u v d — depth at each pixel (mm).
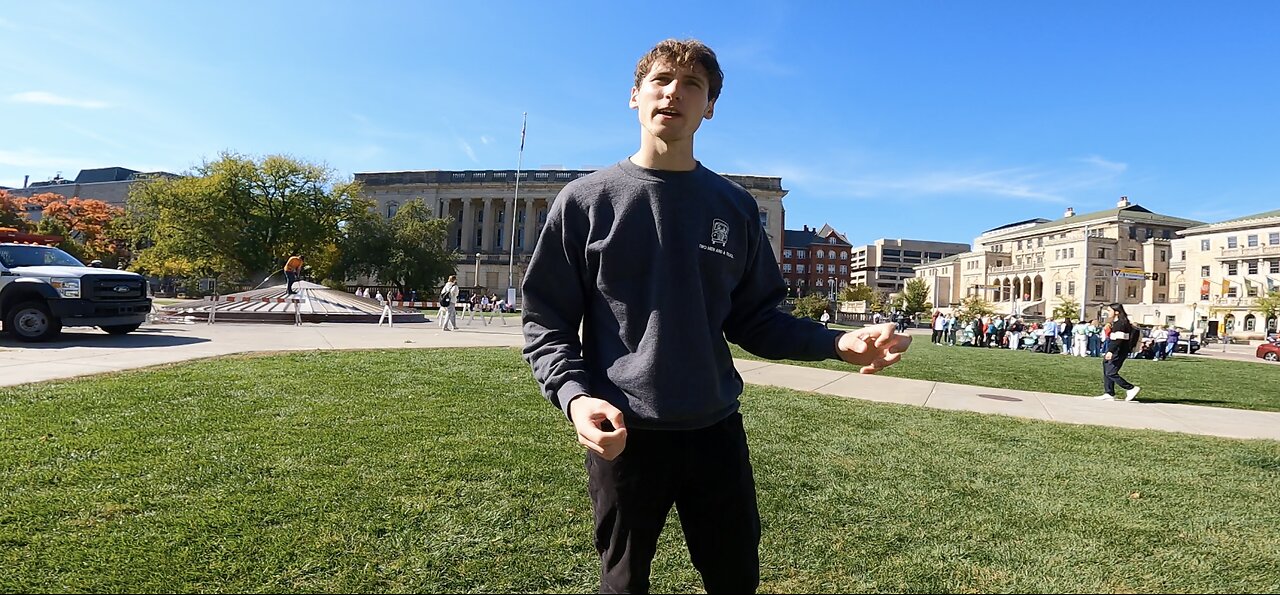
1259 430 6629
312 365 8375
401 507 3252
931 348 24031
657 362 1435
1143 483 4234
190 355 9117
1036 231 99188
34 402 5324
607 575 1559
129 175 110438
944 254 161875
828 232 151000
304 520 3043
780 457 4637
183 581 2449
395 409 5648
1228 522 3482
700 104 1527
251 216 50812
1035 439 5641
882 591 2621
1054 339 25578
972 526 3338
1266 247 68625
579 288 1554
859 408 6930
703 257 1514
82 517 2975
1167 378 13625
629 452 1487
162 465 3752
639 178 1537
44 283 10680
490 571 2641
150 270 50750
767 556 2914
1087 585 2707
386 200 89812
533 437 4797
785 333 1618
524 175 85438
